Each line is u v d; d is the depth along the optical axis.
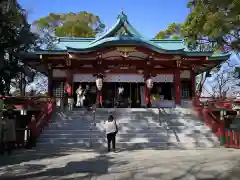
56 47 26.05
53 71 26.28
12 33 18.84
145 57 24.98
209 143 16.61
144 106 26.61
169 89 26.75
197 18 12.45
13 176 8.97
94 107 21.28
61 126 18.27
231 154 13.23
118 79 26.08
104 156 12.86
